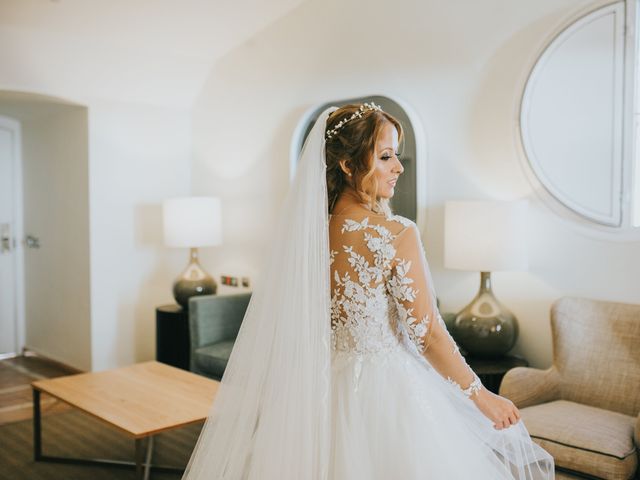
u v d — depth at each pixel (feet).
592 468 7.06
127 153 17.03
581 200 9.92
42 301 18.69
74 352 17.31
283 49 15.06
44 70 14.94
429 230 12.08
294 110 14.88
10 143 19.19
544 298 10.44
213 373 12.85
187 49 16.11
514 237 9.76
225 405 5.33
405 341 5.21
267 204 15.78
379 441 4.79
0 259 19.16
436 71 11.87
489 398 4.84
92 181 16.40
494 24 10.98
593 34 9.71
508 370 9.62
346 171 5.09
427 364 5.39
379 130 4.97
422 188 12.05
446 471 4.74
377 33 12.87
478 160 11.28
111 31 14.52
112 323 16.90
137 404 9.51
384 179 5.04
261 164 15.88
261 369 5.11
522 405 8.67
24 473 10.28
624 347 8.62
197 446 5.53
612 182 9.58
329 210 5.21
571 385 8.91
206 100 17.54
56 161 17.69
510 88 10.78
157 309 15.67
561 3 10.09
